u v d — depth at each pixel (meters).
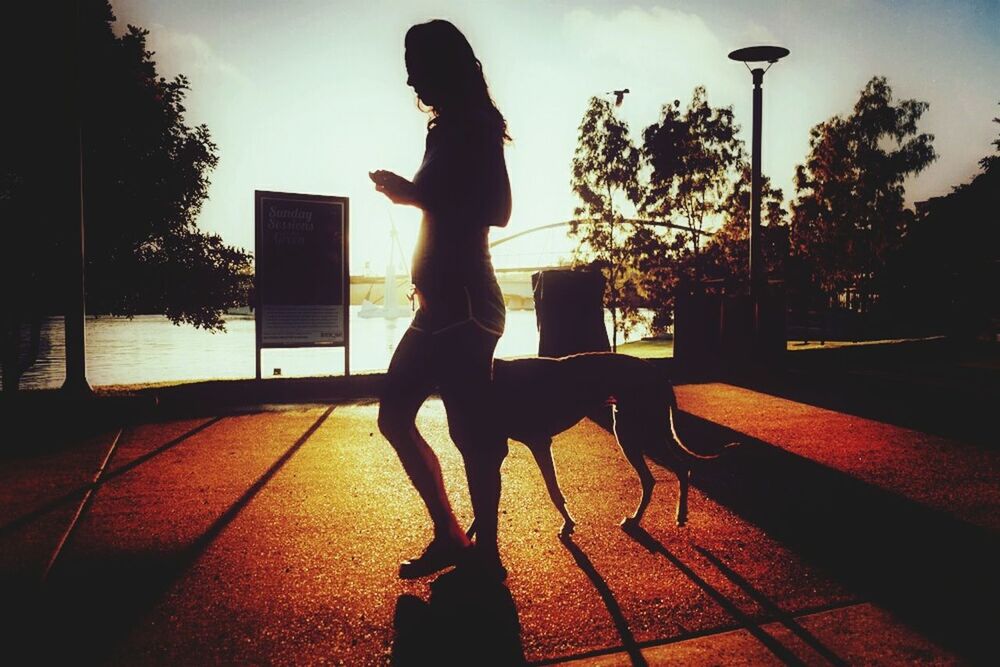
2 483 4.70
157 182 10.10
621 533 3.81
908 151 20.66
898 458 5.59
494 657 2.45
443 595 2.99
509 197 3.04
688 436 6.46
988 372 11.55
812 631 2.65
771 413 7.69
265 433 6.53
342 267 9.59
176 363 21.44
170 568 3.24
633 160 15.15
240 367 18.95
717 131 15.02
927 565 3.34
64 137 6.70
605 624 2.72
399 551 3.52
